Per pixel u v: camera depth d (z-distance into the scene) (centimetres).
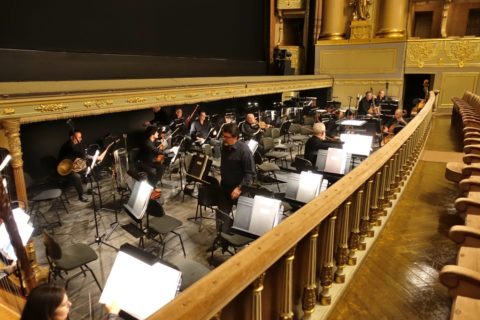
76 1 723
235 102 1310
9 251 293
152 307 203
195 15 1080
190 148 745
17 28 618
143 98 650
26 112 430
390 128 805
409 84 1536
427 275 278
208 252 451
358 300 246
